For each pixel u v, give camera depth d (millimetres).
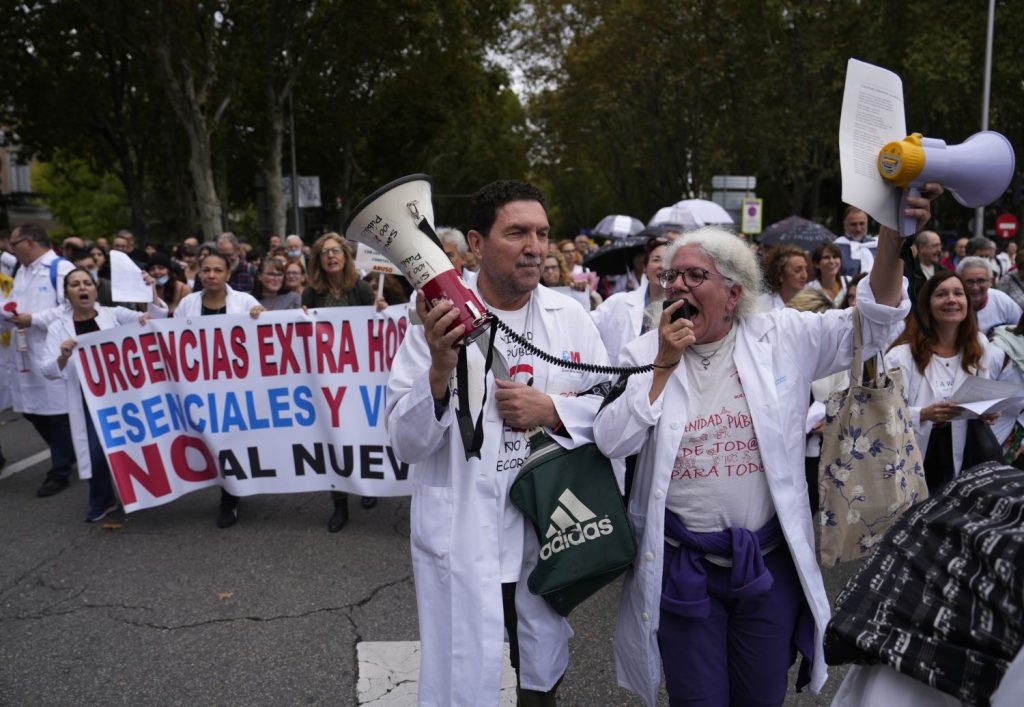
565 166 38844
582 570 2303
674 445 2295
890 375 2416
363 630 3943
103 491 5590
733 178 19062
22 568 4773
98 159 33312
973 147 1948
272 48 22219
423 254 2121
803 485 2373
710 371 2348
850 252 8102
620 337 4406
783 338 2367
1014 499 1430
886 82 1996
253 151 31094
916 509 1609
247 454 5473
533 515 2338
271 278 7695
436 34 24141
